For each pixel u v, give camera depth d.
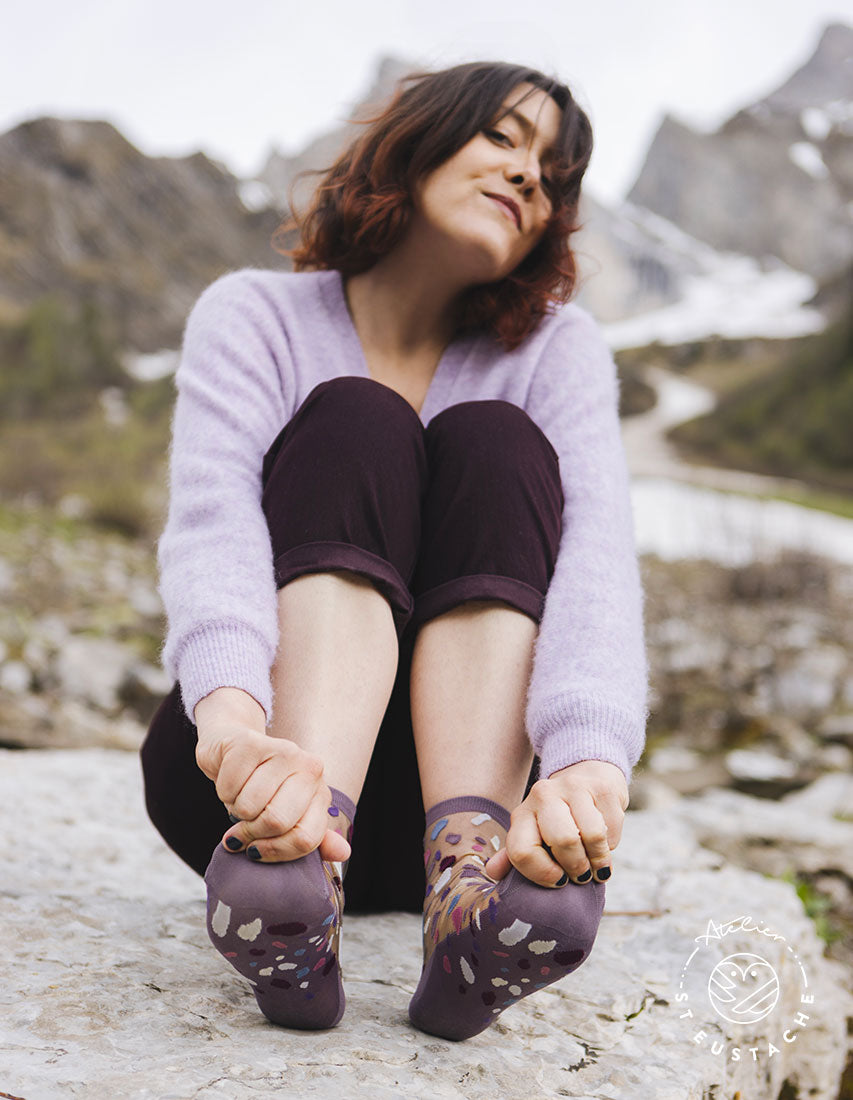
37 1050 0.80
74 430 13.63
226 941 0.79
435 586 1.00
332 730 0.91
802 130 113.12
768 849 2.33
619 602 1.02
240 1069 0.79
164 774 1.10
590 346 1.35
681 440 37.25
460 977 0.84
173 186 80.69
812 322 76.69
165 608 0.99
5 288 64.50
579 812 0.79
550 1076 0.88
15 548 6.37
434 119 1.24
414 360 1.33
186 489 1.08
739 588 7.55
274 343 1.26
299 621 0.94
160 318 66.12
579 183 1.30
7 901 1.17
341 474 0.97
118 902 1.22
